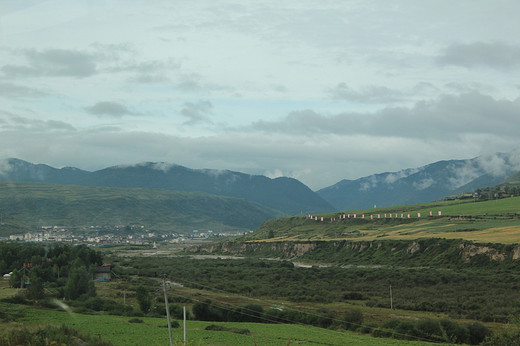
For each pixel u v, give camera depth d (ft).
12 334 172.55
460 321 301.43
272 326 304.30
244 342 237.45
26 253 540.52
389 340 258.78
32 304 335.26
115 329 261.03
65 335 172.04
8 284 442.91
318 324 315.17
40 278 401.29
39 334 174.91
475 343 260.01
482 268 503.61
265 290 461.37
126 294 409.49
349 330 294.25
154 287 463.42
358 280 506.48
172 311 340.80
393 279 485.97
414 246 631.15
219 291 460.14
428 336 268.00
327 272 560.61
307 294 431.84
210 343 230.89
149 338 238.68
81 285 376.07
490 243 534.78
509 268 478.18
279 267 645.10
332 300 404.77
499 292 391.45
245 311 339.57
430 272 501.97
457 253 559.38
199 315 340.39
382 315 330.75
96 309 341.82
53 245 631.56
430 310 351.05
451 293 401.90
